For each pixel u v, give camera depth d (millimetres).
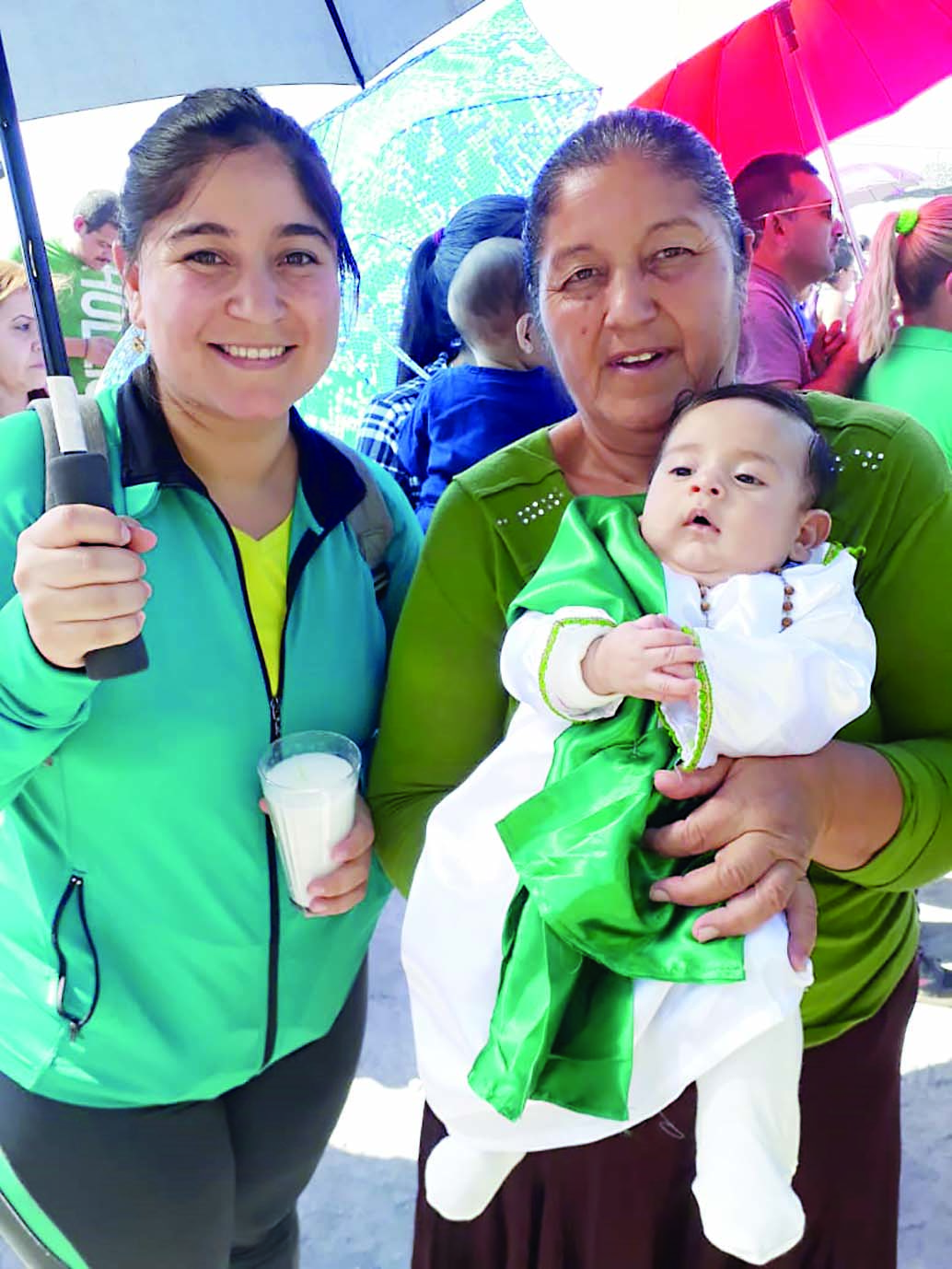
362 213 4637
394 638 1674
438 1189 1468
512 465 1662
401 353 4457
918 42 4176
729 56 4227
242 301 1474
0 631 1316
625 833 1309
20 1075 1554
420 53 2271
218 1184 1670
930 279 3393
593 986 1340
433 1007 1430
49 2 1623
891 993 1526
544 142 4539
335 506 1717
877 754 1385
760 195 3963
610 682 1350
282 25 1825
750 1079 1244
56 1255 1626
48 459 1400
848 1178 1521
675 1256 1563
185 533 1565
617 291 1484
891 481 1490
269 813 1542
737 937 1245
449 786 1658
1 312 4234
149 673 1504
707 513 1436
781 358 3846
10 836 1560
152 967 1559
